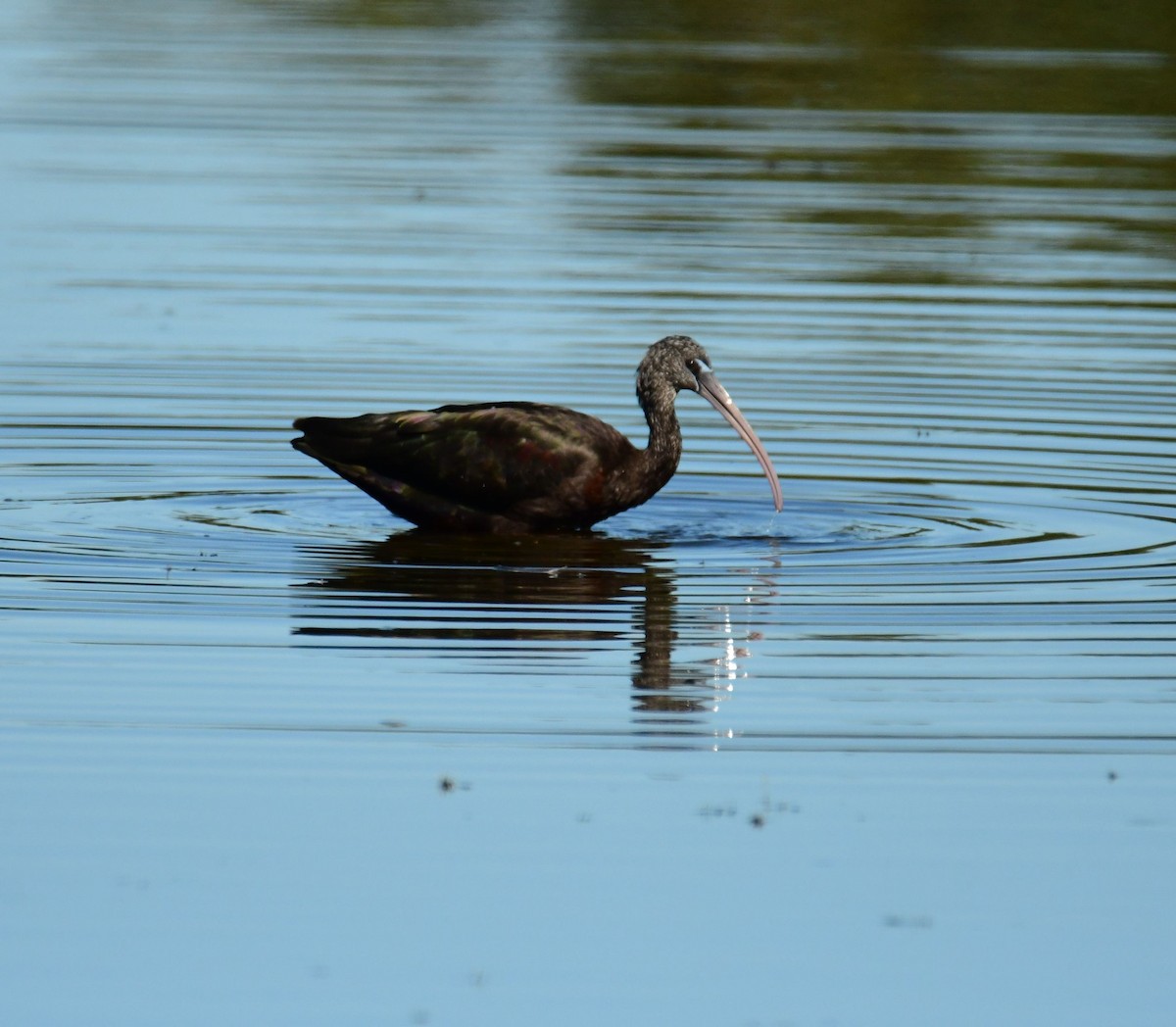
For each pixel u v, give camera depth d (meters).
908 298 25.27
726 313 24.22
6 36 45.12
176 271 25.75
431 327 23.25
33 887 9.98
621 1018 8.93
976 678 12.95
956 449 19.27
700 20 44.75
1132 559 15.80
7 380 21.02
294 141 34.34
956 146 34.47
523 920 9.77
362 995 9.07
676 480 18.47
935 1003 9.12
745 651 13.48
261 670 12.93
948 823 10.84
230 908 9.82
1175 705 12.47
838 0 45.81
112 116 36.28
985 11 43.81
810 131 35.31
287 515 17.08
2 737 11.73
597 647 13.54
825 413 20.48
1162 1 44.09
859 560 15.84
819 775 11.42
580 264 26.45
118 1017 8.88
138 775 11.26
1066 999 9.17
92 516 16.72
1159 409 20.66
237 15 48.34
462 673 12.95
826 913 9.88
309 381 21.08
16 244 27.09
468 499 16.59
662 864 10.34
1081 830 10.77
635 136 34.88
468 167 32.62
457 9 48.09
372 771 11.37
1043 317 24.45
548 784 11.26
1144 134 35.31
